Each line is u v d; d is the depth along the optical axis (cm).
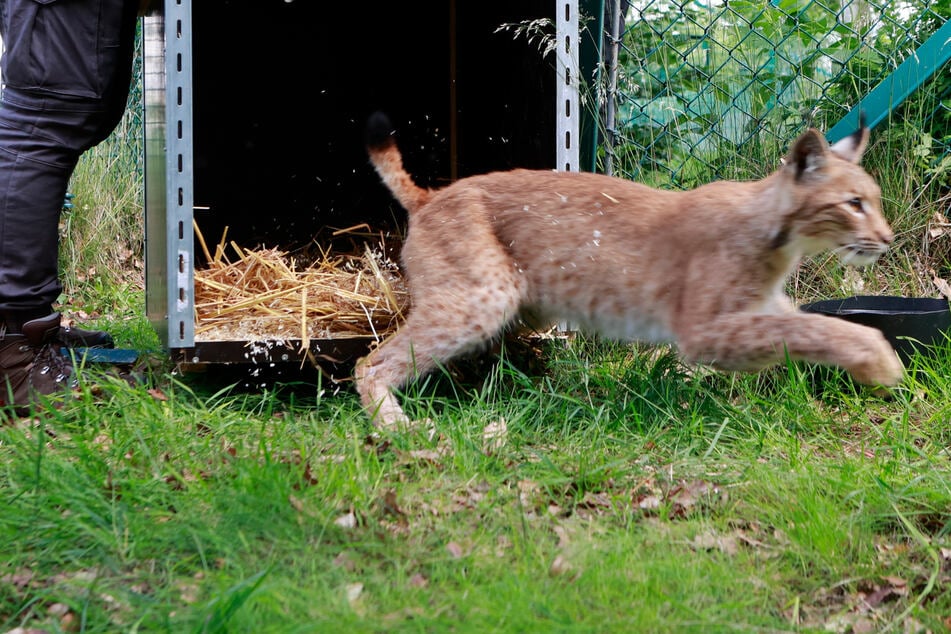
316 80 526
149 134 479
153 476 381
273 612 342
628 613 346
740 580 357
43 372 428
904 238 486
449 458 392
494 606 344
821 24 520
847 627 350
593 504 380
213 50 521
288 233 526
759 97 511
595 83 478
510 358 443
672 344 435
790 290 482
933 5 507
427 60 523
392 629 339
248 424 407
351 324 441
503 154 482
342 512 371
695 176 504
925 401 428
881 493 379
